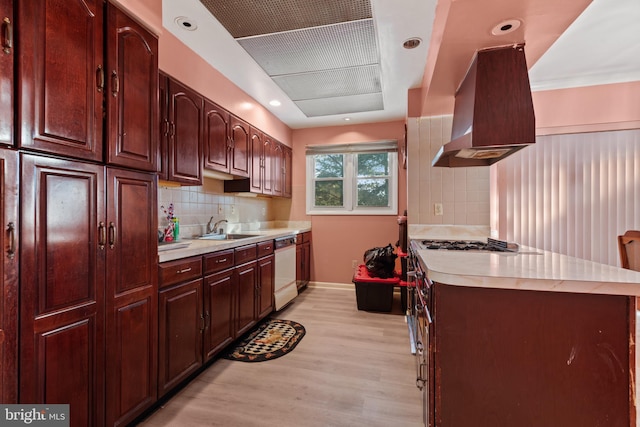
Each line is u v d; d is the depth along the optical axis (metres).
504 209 3.27
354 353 2.31
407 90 2.95
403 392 1.81
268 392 1.81
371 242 4.12
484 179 2.75
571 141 3.10
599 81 2.96
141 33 1.50
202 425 1.53
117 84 1.35
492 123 1.58
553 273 1.09
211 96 2.50
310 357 2.25
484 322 1.10
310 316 3.12
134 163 1.45
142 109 1.50
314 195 4.41
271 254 3.02
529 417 1.07
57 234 1.12
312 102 3.33
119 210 1.38
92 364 1.25
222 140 2.63
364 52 2.27
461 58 1.69
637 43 2.29
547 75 2.85
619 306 1.01
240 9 1.78
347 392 1.81
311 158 4.41
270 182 3.64
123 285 1.39
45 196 1.08
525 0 1.23
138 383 1.47
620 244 2.24
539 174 3.19
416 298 1.90
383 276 3.28
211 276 2.06
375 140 4.06
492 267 1.22
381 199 4.18
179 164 2.09
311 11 1.81
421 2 1.73
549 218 3.17
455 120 2.14
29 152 1.03
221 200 3.18
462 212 2.78
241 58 2.37
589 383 1.03
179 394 1.79
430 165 2.85
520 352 1.07
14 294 0.99
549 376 1.05
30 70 1.03
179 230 2.51
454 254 1.61
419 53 2.28
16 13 0.99
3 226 0.97
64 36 1.13
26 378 1.03
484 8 1.28
